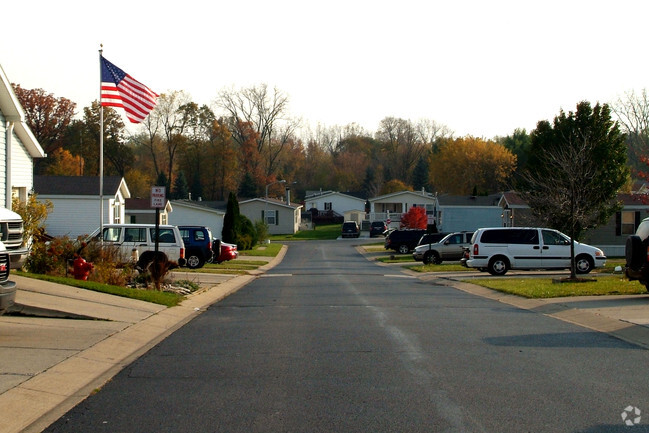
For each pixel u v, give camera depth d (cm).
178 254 2631
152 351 1035
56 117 6919
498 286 2062
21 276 1641
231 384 813
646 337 1127
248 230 5703
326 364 921
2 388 768
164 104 8469
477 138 9381
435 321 1347
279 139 9856
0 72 1972
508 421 655
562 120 3603
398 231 5297
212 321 1378
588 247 2755
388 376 847
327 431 628
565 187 3019
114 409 714
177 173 9050
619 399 735
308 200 10456
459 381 819
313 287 2269
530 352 1005
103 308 1391
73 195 3947
